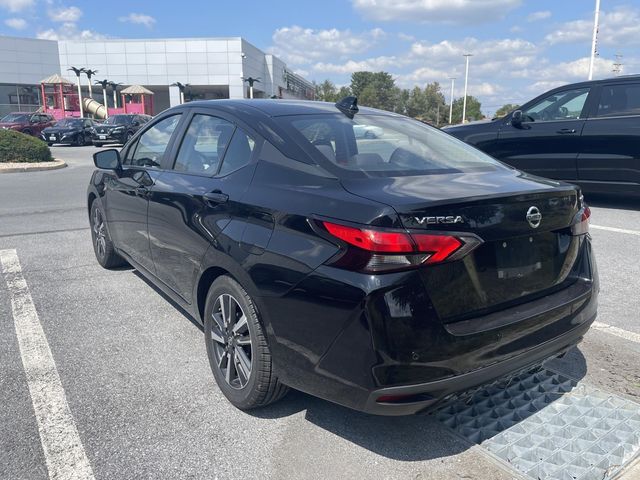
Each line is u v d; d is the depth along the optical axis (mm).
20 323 4207
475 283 2418
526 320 2539
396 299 2232
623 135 7672
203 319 3400
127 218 4453
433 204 2293
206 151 3566
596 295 3012
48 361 3578
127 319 4305
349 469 2537
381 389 2256
